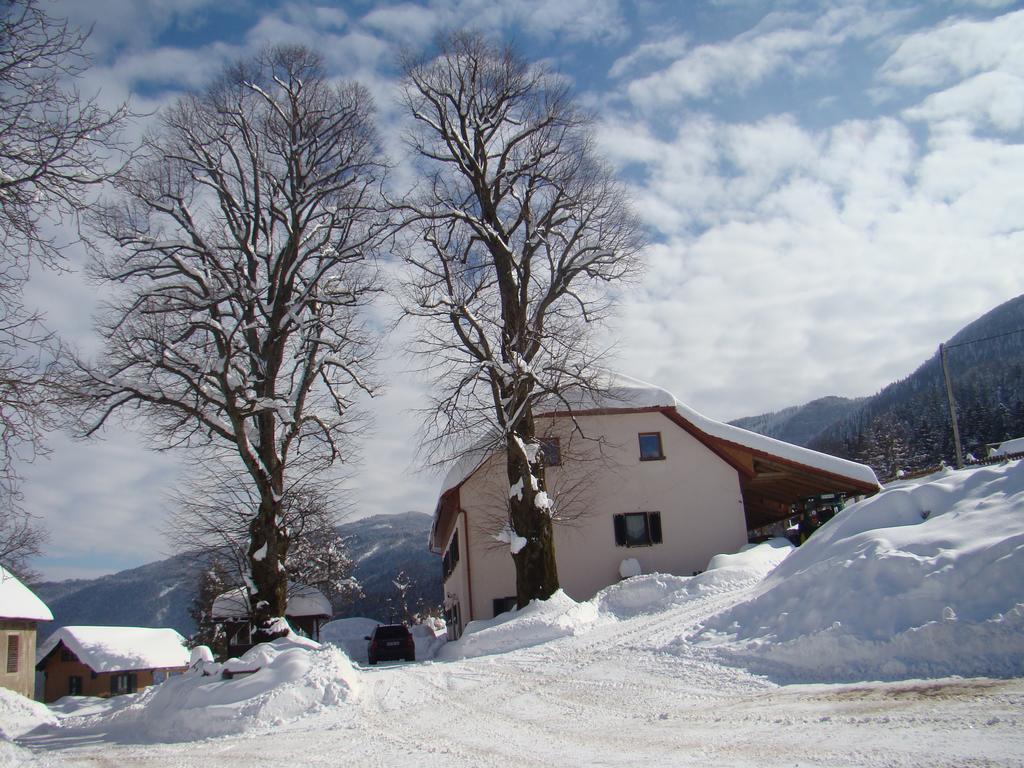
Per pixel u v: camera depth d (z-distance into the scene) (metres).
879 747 7.52
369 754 10.20
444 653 24.22
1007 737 7.32
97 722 18.92
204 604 50.94
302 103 23.81
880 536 13.91
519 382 24.77
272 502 22.02
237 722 14.30
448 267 25.58
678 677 13.13
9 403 11.95
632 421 31.27
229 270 22.81
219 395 21.53
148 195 21.88
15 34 10.87
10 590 41.50
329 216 23.81
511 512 25.44
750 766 7.37
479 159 27.36
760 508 43.53
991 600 10.94
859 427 111.00
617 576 30.09
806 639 12.37
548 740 9.95
